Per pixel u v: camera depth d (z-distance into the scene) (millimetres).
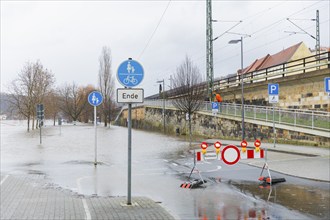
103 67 77312
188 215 8289
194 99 40875
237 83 41094
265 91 34562
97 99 18406
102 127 74000
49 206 9328
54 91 82938
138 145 31234
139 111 70500
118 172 16078
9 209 9031
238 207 9023
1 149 28094
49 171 16578
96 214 8344
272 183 12359
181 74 47219
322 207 8945
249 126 31781
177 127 50156
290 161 17422
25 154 24469
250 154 13039
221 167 16750
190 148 27484
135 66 9305
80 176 14992
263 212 8492
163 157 22000
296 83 28625
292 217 8039
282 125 26844
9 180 13945
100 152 25625
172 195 10719
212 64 41156
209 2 40250
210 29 40531
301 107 28141
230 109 35594
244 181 12875
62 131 57219
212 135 39219
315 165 15820
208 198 10156
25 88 61719
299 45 58562
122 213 8414
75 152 25750
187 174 15039
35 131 57750
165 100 56375
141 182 13289
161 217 8023
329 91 12062
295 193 10656
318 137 23234
